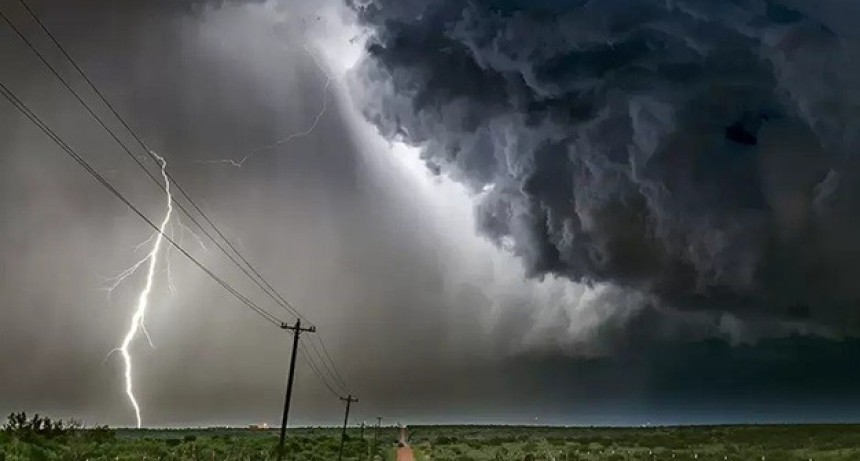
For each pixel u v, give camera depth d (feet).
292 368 135.44
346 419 220.84
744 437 274.16
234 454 185.47
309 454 219.82
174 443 219.82
